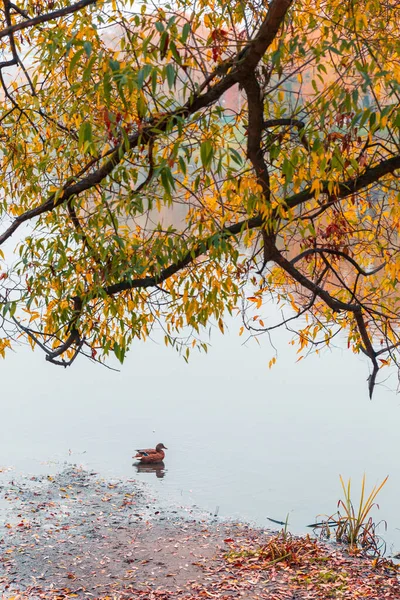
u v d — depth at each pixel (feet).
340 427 59.82
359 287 25.58
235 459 52.13
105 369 84.64
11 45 18.24
